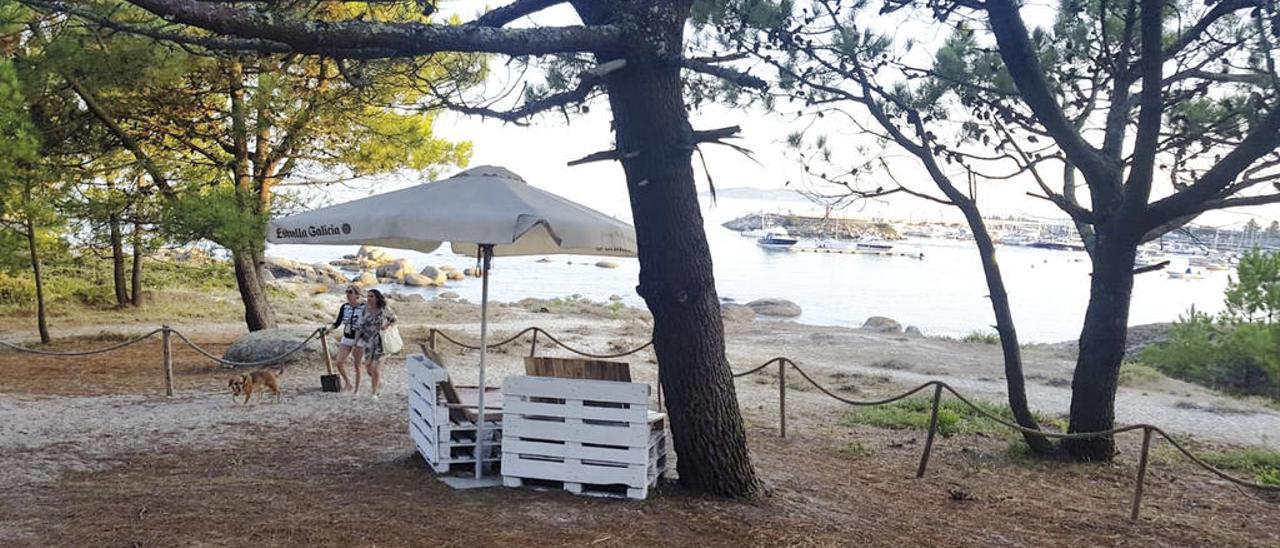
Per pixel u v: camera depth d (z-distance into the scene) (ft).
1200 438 46.50
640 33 22.20
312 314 91.66
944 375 68.18
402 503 23.58
